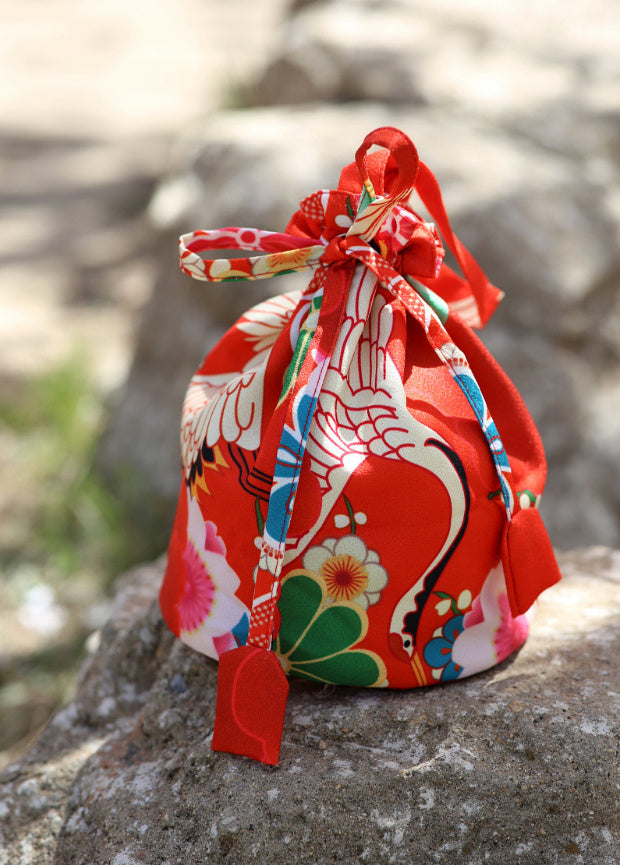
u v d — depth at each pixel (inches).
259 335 52.8
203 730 49.3
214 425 47.6
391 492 43.5
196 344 118.0
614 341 109.0
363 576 44.2
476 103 124.4
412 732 45.1
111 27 540.1
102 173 310.5
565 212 109.5
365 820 42.3
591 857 42.6
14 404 162.2
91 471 135.4
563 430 105.6
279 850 41.9
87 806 48.9
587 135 120.9
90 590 118.8
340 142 114.7
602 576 62.3
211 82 405.4
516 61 135.5
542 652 51.0
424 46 136.5
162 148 332.2
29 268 233.8
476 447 45.4
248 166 114.5
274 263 46.4
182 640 50.4
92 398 158.1
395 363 45.1
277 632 45.3
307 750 45.1
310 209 47.1
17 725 97.5
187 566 49.9
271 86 150.3
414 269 47.1
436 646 46.5
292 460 42.9
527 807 42.7
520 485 47.6
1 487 141.6
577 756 43.3
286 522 42.6
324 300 45.7
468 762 43.4
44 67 462.0
